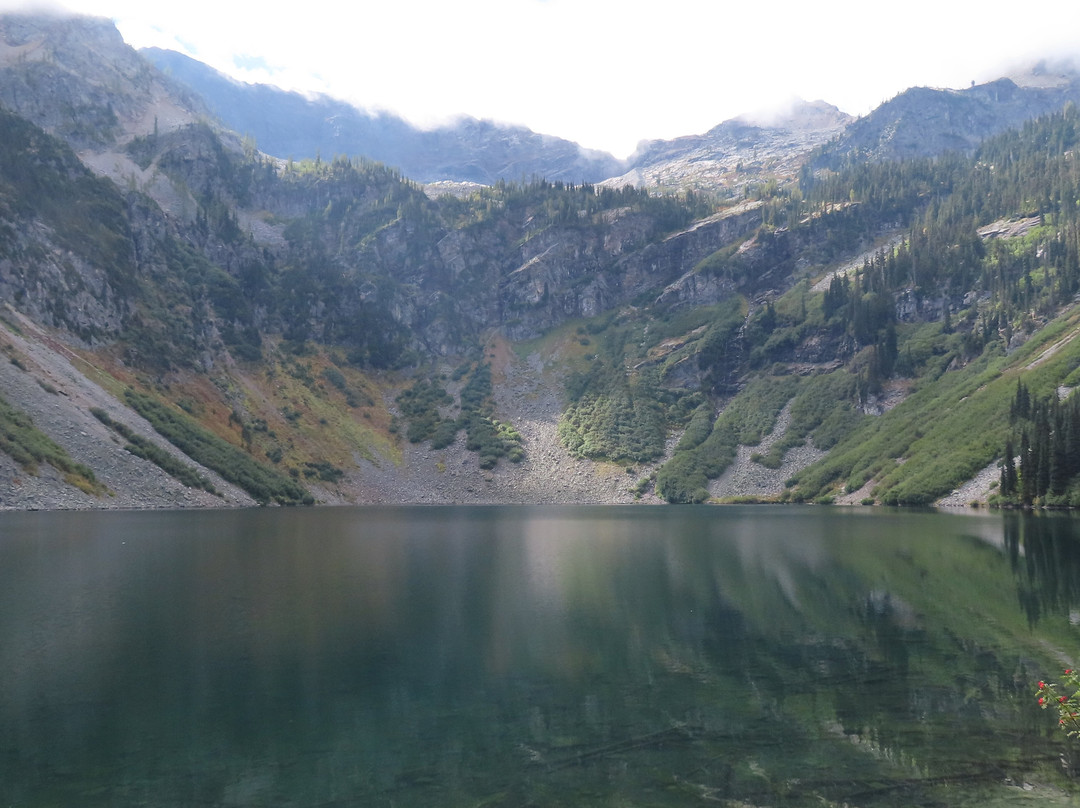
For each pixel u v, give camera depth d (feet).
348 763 96.63
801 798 85.92
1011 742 101.09
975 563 252.01
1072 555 266.36
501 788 89.45
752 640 155.53
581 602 196.65
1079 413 495.82
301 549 304.71
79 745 102.12
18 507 416.67
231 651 146.92
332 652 147.02
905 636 157.58
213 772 94.22
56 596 195.83
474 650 148.77
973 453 595.47
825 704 116.47
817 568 250.57
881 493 630.74
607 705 117.19
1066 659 138.92
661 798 86.22
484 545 331.98
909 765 94.02
